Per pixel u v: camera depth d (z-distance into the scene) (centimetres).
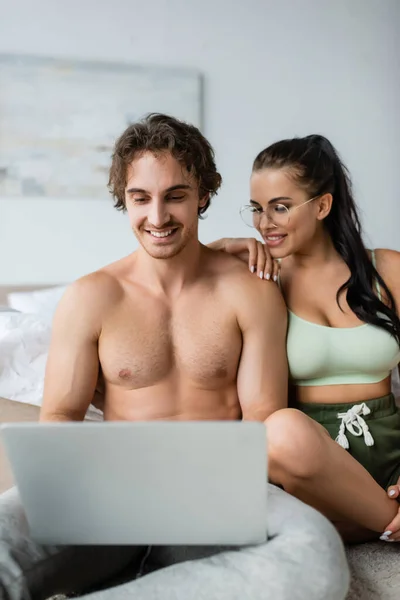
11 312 205
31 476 102
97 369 143
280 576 99
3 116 290
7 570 105
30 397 179
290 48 315
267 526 108
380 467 143
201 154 139
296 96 317
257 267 147
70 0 295
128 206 139
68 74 294
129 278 144
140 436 98
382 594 116
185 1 304
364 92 323
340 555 105
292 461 121
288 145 148
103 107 298
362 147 325
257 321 141
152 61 304
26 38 292
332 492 125
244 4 310
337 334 145
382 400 147
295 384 150
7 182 292
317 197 146
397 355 148
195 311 141
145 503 103
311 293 150
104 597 99
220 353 140
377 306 146
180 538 105
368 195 328
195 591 99
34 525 106
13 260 295
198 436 98
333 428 144
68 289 143
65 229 298
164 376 141
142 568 126
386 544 138
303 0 314
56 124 295
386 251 157
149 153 134
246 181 315
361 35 321
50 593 111
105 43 299
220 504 103
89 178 298
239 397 142
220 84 310
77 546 114
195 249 143
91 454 100
